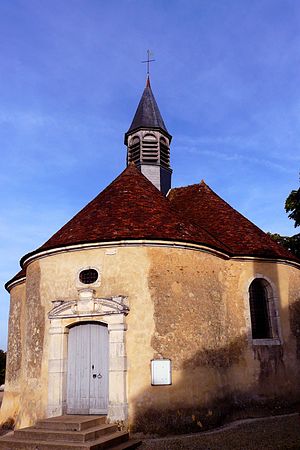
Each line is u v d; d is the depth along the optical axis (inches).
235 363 452.8
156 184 650.2
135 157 676.1
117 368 377.1
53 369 398.0
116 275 407.5
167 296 406.6
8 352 563.2
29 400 418.9
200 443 331.6
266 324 494.9
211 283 444.1
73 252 426.0
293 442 313.3
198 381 396.8
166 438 357.4
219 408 406.3
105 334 403.5
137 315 395.5
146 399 374.3
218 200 607.2
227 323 458.3
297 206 416.8
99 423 358.6
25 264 482.9
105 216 447.8
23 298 546.9
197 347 406.6
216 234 526.9
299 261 530.3
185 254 427.5
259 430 368.8
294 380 481.4
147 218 441.4
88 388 394.9
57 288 423.8
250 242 514.0
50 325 413.1
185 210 600.7
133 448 331.0
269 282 497.4
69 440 320.2
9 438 336.5
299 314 514.9
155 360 385.1
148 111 693.9
